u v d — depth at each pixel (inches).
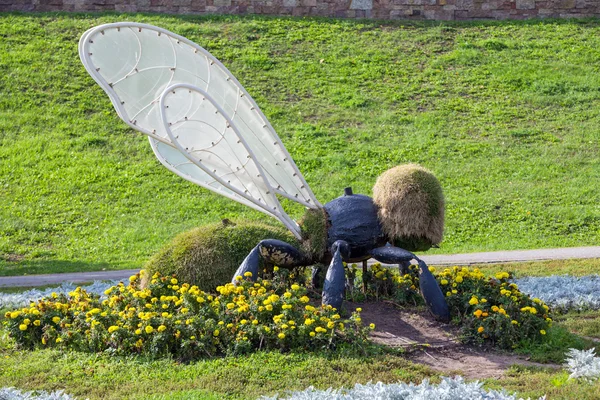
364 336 305.0
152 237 698.2
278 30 1111.0
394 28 1125.1
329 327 301.0
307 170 824.9
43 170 835.4
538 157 840.9
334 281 331.9
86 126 924.6
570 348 309.4
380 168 824.9
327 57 1057.5
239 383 268.8
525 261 547.2
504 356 308.5
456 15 1144.2
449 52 1070.4
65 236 709.9
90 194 792.3
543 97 970.7
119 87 315.6
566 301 390.3
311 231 352.8
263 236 374.9
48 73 1010.7
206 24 1112.8
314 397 243.0
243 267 346.9
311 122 927.7
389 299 373.4
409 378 275.6
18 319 327.9
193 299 320.8
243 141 330.0
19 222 731.4
